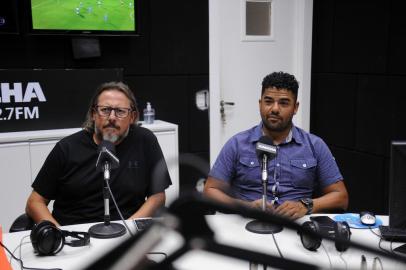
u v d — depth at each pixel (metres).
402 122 3.06
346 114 3.52
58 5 2.81
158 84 3.30
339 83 3.57
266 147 1.50
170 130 2.97
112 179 1.91
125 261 0.33
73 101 2.86
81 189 1.90
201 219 0.37
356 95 3.42
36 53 2.91
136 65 3.21
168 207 0.36
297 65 3.79
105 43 3.09
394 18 3.06
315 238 0.38
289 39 3.78
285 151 2.01
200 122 3.49
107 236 1.50
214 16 3.40
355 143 3.47
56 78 2.80
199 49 3.41
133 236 0.35
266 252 0.38
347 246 0.38
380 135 3.24
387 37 3.12
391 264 0.39
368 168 3.37
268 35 3.70
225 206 0.36
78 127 2.88
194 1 3.34
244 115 3.71
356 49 3.38
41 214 1.82
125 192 1.93
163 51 3.28
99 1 2.90
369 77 3.29
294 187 1.99
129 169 1.95
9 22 2.71
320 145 2.06
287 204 1.73
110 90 1.93
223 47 3.56
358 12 3.34
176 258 0.37
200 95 3.46
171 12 3.27
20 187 2.63
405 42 3.00
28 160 2.63
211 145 3.54
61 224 1.92
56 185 1.94
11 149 2.58
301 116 3.80
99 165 1.56
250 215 0.36
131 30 3.03
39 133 2.68
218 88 3.50
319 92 3.79
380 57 3.19
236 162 2.05
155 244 0.35
